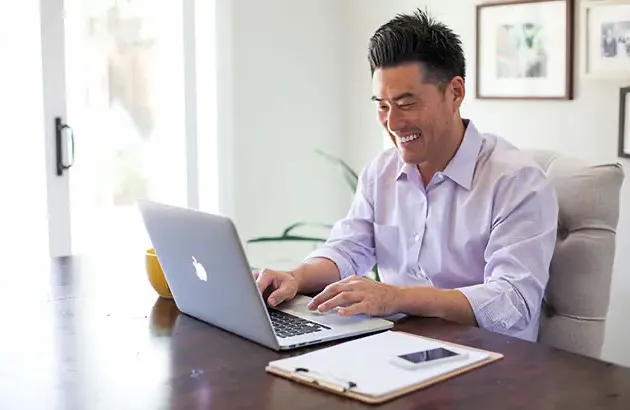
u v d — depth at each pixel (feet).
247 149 10.95
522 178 5.89
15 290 5.90
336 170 11.87
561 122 8.95
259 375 4.01
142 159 10.57
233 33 10.64
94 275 6.39
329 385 3.79
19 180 9.64
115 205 10.44
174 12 10.62
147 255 5.63
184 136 10.75
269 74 11.04
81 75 10.01
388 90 5.86
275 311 5.13
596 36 8.46
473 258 6.09
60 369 4.17
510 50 9.35
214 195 10.89
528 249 5.63
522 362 4.12
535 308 5.52
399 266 6.63
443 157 6.17
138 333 4.80
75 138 10.03
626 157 8.31
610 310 8.68
